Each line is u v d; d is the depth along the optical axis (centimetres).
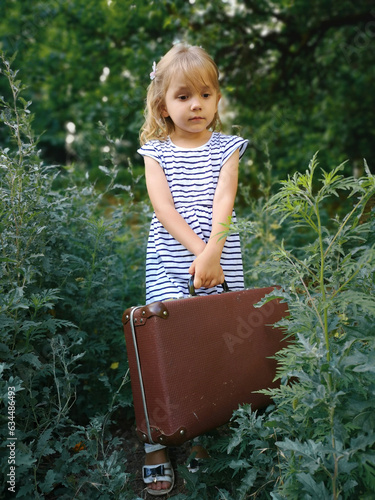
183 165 217
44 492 162
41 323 193
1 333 181
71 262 246
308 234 396
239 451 176
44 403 191
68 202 259
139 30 519
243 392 180
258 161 669
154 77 226
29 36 595
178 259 209
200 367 169
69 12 544
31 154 223
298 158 709
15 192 204
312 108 728
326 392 128
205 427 169
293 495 131
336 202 541
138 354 168
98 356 243
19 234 206
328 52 710
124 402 207
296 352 138
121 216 273
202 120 214
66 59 591
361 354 128
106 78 586
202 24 525
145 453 210
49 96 729
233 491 170
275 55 625
